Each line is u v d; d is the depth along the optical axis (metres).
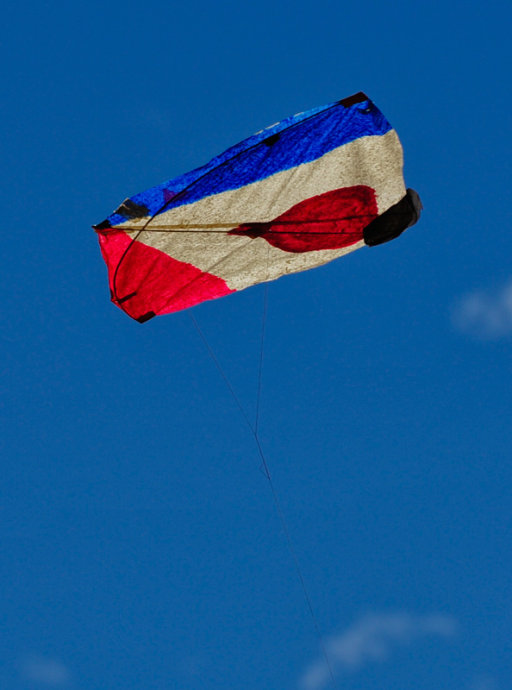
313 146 16.47
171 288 19.12
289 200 17.34
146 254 17.78
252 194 17.09
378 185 17.36
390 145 16.59
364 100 15.96
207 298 20.02
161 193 16.61
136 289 18.75
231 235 17.89
